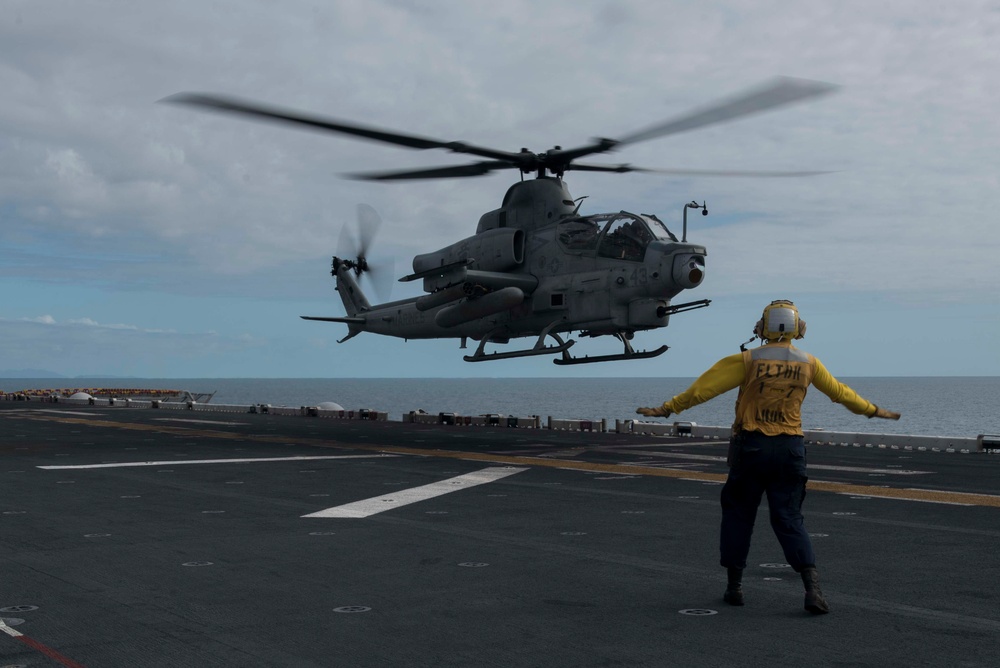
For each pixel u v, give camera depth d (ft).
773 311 21.86
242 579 24.16
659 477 49.83
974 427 268.21
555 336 81.00
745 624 19.44
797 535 20.71
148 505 38.88
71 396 200.34
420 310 85.71
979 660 16.78
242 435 87.51
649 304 71.77
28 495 42.42
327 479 48.91
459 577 24.36
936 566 25.49
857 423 285.02
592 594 22.34
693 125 58.85
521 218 80.84
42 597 22.13
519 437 84.79
